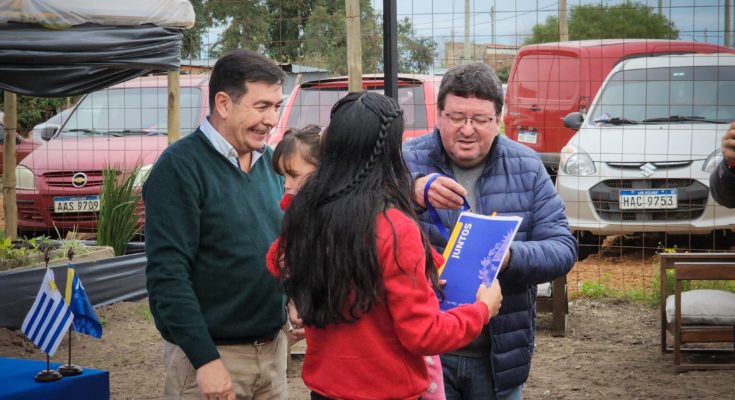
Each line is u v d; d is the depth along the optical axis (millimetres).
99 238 9219
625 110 11125
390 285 2676
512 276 3439
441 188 3230
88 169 11102
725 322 6367
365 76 11016
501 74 19875
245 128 3461
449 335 2715
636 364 6660
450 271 3055
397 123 2779
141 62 8258
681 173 9828
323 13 19875
